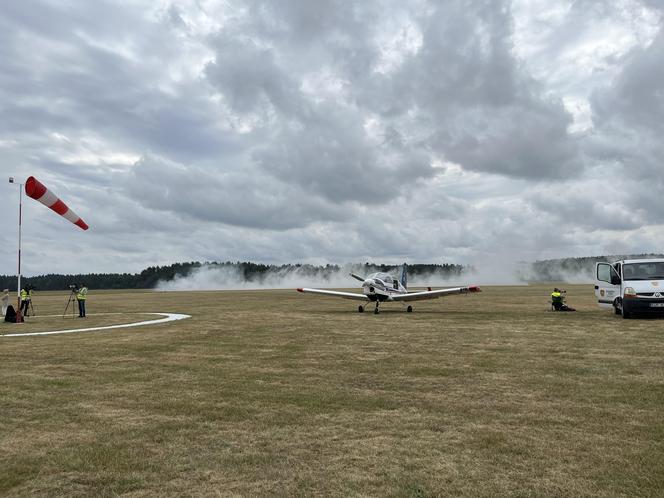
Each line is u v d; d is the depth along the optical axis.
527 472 4.04
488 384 7.37
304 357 10.12
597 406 6.04
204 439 4.99
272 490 3.76
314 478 3.98
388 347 11.38
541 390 6.92
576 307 25.53
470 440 4.86
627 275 17.84
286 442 4.88
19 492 3.78
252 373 8.48
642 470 4.05
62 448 4.75
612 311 22.12
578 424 5.32
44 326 18.53
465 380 7.68
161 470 4.18
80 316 23.52
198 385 7.54
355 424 5.46
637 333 13.12
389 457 4.43
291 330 15.48
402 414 5.84
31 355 10.70
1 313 27.50
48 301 48.59
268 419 5.68
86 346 12.16
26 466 4.29
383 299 23.22
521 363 9.04
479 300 35.59
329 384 7.53
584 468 4.11
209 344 12.30
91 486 3.88
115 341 13.13
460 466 4.19
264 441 4.91
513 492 3.67
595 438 4.86
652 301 16.48
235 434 5.14
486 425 5.35
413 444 4.77
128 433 5.20
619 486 3.75
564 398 6.45
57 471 4.18
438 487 3.77
